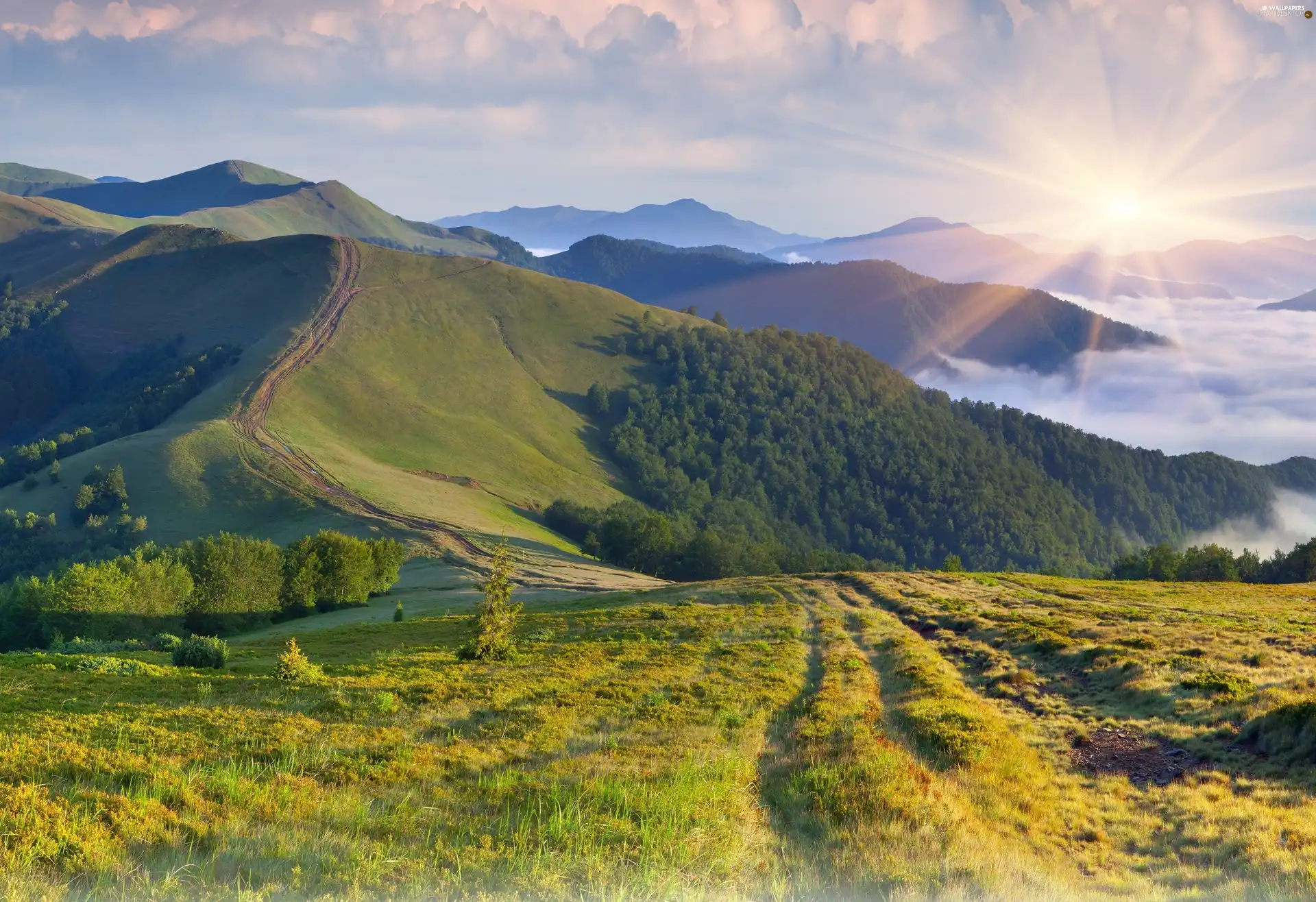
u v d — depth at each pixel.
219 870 11.15
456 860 11.84
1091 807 19.39
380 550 114.44
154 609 89.38
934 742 22.50
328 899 10.38
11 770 14.20
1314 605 65.88
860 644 45.16
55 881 10.30
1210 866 15.52
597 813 14.32
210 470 180.00
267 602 99.69
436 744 20.16
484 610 39.00
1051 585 87.94
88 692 24.78
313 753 17.94
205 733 19.53
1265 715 23.16
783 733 23.33
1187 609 60.66
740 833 14.13
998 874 13.34
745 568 179.88
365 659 41.62
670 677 32.97
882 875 12.93
